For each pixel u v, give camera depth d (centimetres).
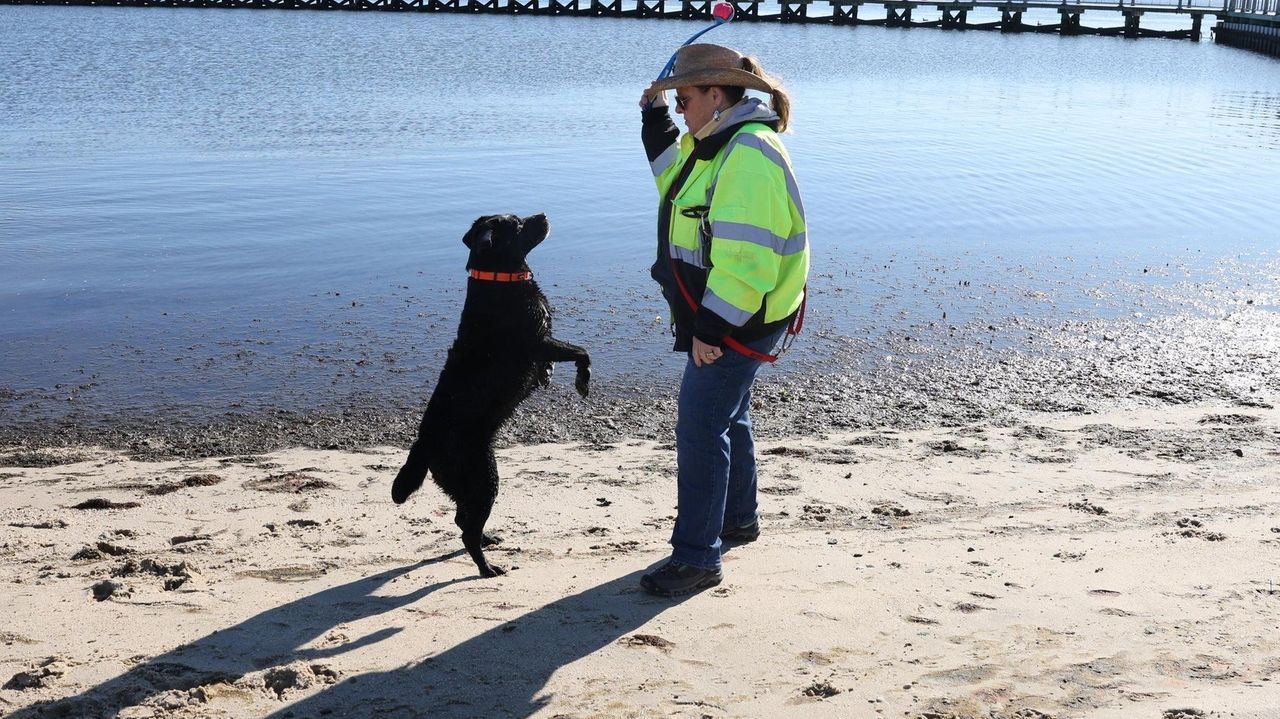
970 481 565
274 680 322
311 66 3106
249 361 799
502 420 444
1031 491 547
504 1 6644
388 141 1831
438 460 424
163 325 882
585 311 930
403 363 798
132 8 5606
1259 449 625
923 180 1538
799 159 1692
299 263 1077
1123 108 2508
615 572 422
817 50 4353
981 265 1100
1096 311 952
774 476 575
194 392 736
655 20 5766
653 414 708
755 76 372
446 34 4475
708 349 366
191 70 2920
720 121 376
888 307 955
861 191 1454
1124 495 538
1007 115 2338
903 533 478
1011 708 299
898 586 397
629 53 3794
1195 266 1102
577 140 1861
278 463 607
